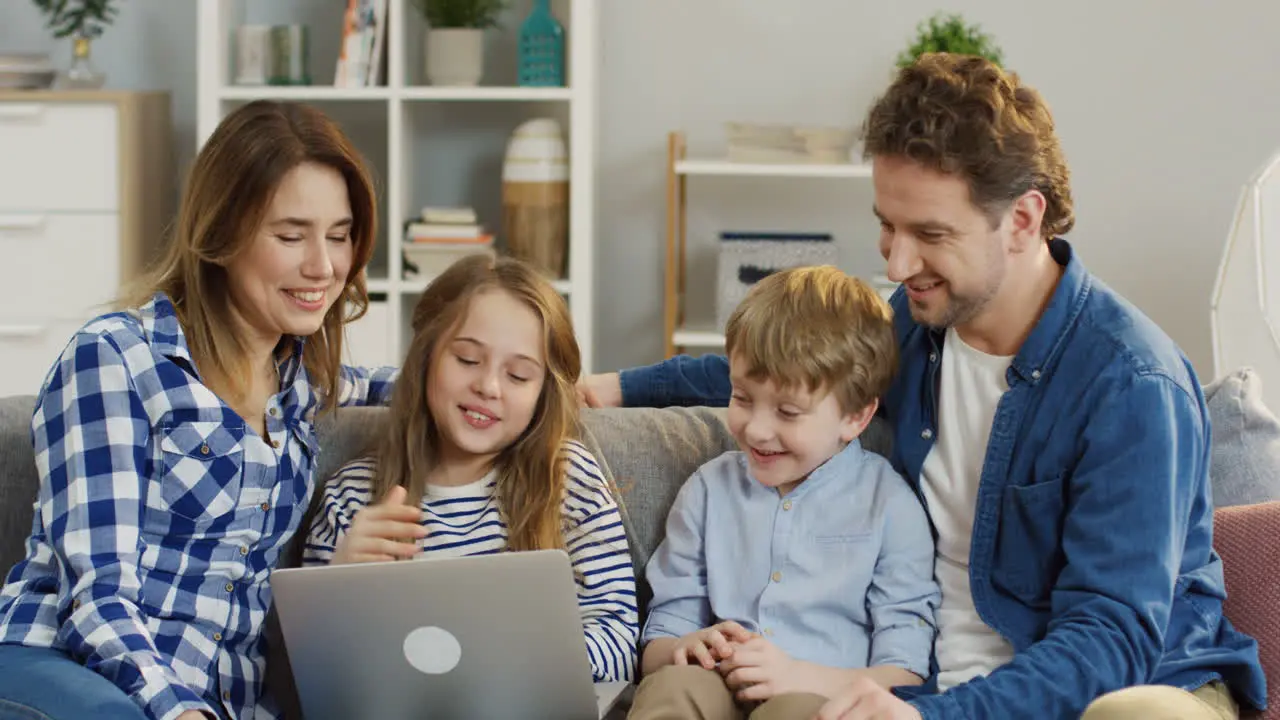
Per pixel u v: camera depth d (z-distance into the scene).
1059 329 1.51
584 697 1.43
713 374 1.91
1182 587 1.48
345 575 1.36
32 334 3.47
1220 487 1.69
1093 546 1.40
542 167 3.52
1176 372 1.46
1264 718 1.46
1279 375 2.73
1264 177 2.81
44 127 3.42
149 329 1.49
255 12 3.79
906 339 1.68
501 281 1.64
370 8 3.51
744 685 1.49
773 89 3.79
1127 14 3.72
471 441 1.61
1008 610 1.51
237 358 1.54
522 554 1.33
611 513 1.67
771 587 1.61
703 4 3.78
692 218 3.85
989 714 1.32
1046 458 1.49
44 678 1.30
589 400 1.92
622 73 3.81
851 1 3.74
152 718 1.31
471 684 1.42
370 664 1.42
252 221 1.48
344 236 1.57
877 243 3.81
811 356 1.54
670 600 1.66
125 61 3.84
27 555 1.49
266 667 1.60
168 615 1.47
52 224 3.45
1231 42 3.71
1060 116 3.76
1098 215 3.79
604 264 3.88
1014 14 3.74
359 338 3.55
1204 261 3.77
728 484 1.68
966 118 1.42
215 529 1.50
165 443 1.48
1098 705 1.19
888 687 1.49
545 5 3.56
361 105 3.80
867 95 3.76
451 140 3.80
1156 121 3.74
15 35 3.83
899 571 1.58
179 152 3.86
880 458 1.66
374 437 1.75
